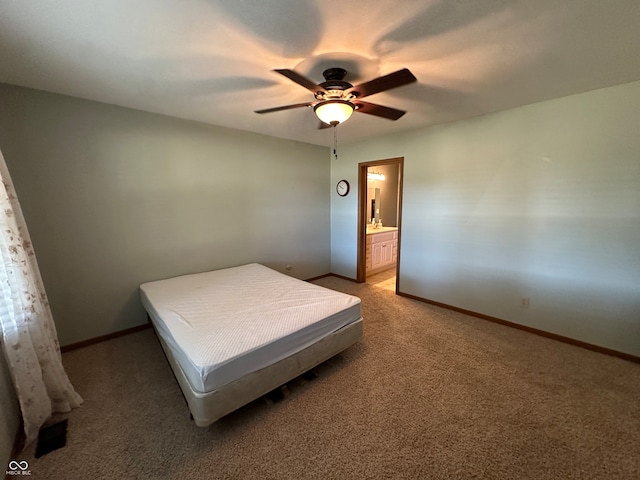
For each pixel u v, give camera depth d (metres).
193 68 1.85
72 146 2.46
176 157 3.06
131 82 2.09
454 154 3.20
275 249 4.13
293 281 2.97
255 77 1.99
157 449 1.53
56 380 1.75
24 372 1.55
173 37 1.50
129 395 1.96
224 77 1.99
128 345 2.66
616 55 1.71
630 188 2.21
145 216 2.92
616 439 1.55
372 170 5.57
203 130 3.23
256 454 1.50
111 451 1.52
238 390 1.61
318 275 4.84
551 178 2.57
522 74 1.97
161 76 1.98
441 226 3.41
